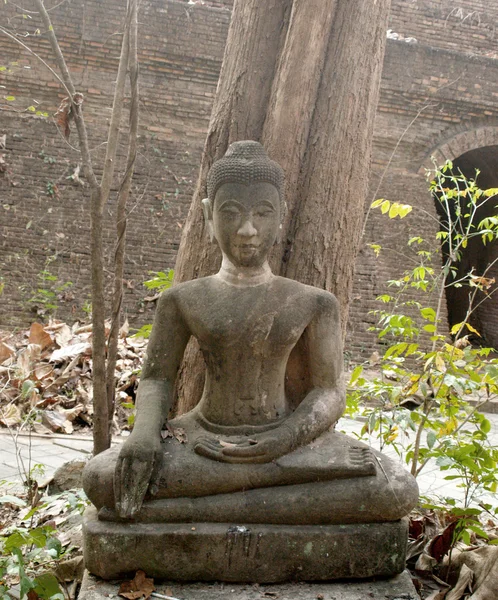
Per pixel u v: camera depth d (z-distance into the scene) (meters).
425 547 3.24
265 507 2.68
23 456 5.42
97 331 3.63
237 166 2.94
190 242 3.86
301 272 3.68
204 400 3.09
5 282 10.35
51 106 11.12
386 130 11.95
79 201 10.95
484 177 14.34
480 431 3.58
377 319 11.09
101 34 10.83
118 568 2.63
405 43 11.75
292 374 3.15
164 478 2.68
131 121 3.77
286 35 3.90
